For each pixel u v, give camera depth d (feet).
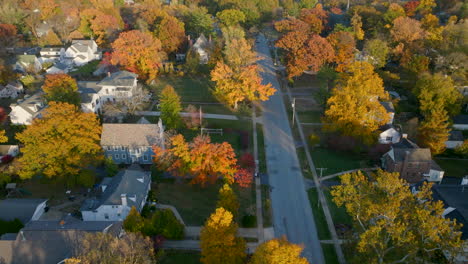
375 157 230.07
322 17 451.94
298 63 319.88
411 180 209.97
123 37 333.83
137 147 216.95
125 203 170.09
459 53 303.27
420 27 386.52
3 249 138.10
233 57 306.76
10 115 257.14
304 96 318.04
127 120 268.41
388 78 329.31
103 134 218.38
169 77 356.38
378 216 134.92
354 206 143.74
